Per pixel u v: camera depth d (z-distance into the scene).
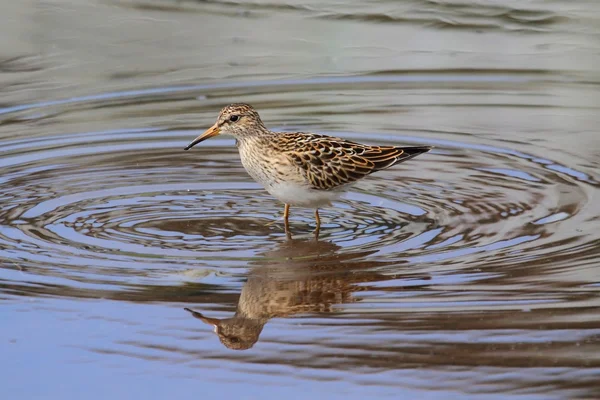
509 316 10.56
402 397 9.25
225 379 9.63
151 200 14.31
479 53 20.34
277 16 22.08
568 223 13.06
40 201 14.12
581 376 9.52
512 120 17.56
